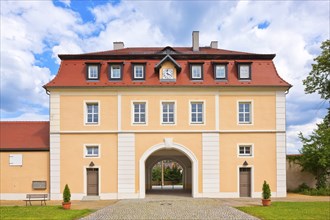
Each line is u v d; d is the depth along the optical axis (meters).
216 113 24.67
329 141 25.84
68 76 25.00
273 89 24.91
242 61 25.34
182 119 24.61
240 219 14.73
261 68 25.58
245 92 24.89
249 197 24.11
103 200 23.05
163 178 42.84
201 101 24.75
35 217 15.14
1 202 22.77
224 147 24.53
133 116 24.69
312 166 26.39
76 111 24.58
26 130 26.61
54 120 24.47
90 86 24.39
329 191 25.08
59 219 14.62
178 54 25.61
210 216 15.56
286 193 24.45
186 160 31.16
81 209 18.05
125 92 24.70
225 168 24.36
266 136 24.70
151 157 30.83
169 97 24.72
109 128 24.52
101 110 24.59
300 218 14.62
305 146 26.28
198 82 24.80
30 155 24.72
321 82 29.94
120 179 24.08
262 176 24.39
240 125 24.70
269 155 24.56
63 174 24.16
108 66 25.08
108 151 24.36
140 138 24.45
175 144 24.44
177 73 25.14
